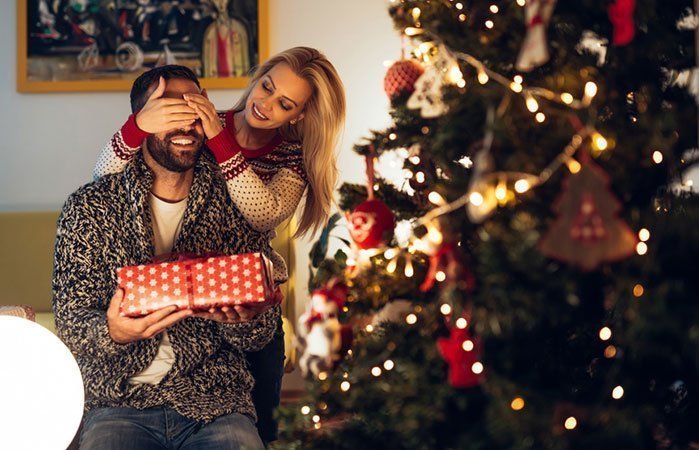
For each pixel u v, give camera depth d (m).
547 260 1.29
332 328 1.47
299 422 1.56
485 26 1.50
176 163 1.94
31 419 1.81
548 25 1.44
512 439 1.29
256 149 2.30
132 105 2.07
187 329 1.94
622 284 1.29
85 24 4.18
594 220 1.22
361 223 1.52
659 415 1.41
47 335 1.86
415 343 1.47
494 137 1.29
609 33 1.47
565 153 1.27
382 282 1.51
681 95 1.51
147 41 4.18
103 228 1.97
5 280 3.96
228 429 1.87
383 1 4.14
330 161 2.35
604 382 1.46
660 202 1.50
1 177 4.22
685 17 1.53
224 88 4.17
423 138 1.49
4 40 4.21
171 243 2.03
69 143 4.21
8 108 4.21
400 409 1.40
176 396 1.91
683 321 1.22
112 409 1.90
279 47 4.18
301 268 4.13
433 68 1.51
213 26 4.16
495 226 1.31
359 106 4.16
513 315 1.26
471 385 1.34
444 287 1.43
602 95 1.39
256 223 2.07
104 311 1.96
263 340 2.02
